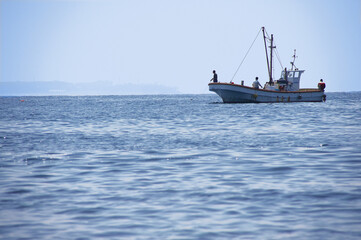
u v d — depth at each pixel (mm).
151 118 184500
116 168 63906
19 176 57812
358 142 92938
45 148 87812
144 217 38375
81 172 60688
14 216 39000
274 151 80438
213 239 32875
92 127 141500
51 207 41875
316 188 48719
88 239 33156
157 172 60406
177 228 35375
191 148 86188
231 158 72500
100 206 42062
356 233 33625
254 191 47625
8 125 152375
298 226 35438
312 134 111125
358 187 48875
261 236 33344
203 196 45719
